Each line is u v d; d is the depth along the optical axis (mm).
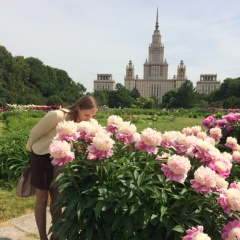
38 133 3016
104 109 42875
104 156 2207
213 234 2197
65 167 2281
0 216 4027
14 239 3424
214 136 3863
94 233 2289
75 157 2457
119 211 2150
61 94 69750
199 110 44938
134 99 95625
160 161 2217
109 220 2207
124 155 2482
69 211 2129
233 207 1971
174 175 2008
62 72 76562
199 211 2105
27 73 60969
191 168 2361
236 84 73375
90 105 3029
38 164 3014
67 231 2297
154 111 41938
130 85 130625
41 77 64625
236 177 3037
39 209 3137
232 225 2066
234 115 4676
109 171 2295
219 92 80438
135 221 2084
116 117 2660
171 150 2424
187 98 78000
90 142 2424
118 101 86188
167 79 130125
